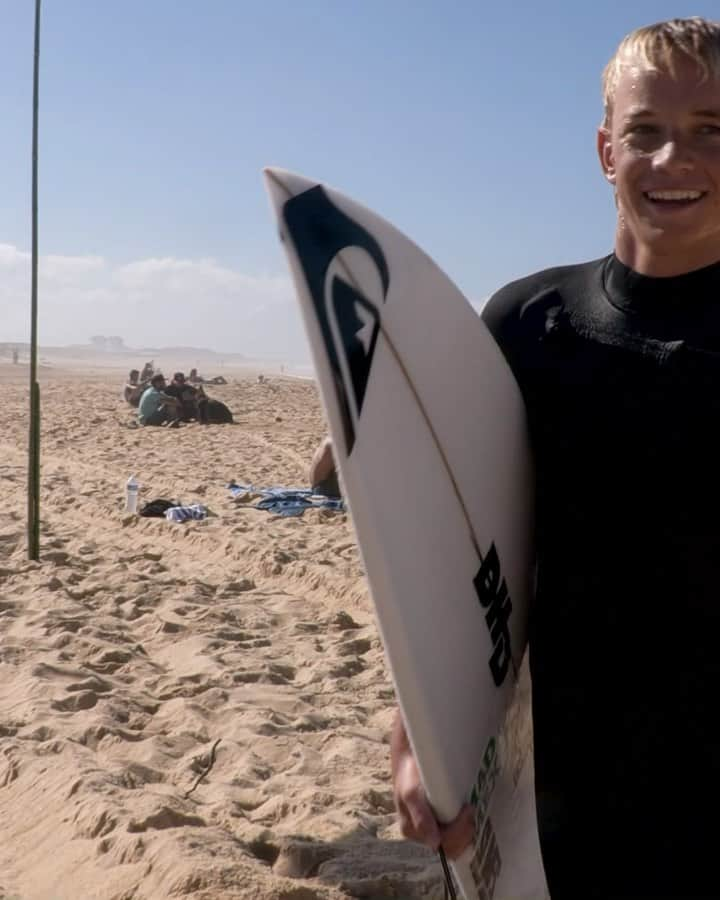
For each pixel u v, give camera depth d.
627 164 1.84
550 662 1.94
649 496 1.82
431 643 1.73
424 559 1.75
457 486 1.86
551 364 1.94
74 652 6.03
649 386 1.82
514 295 2.06
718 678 1.80
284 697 5.31
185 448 17.12
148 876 3.40
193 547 9.18
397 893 3.40
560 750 1.92
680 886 1.80
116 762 4.44
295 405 28.78
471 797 1.83
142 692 5.38
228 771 4.48
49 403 26.83
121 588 7.50
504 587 1.99
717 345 1.81
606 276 1.95
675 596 1.81
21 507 10.96
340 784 4.30
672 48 1.80
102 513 10.54
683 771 1.82
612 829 1.87
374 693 5.49
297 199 1.73
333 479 11.12
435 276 1.93
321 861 3.62
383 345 1.76
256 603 7.21
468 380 1.90
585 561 1.88
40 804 4.08
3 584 7.54
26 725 4.91
